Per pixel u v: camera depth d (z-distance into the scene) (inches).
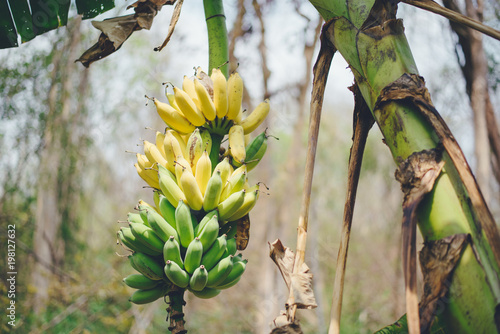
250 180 408.8
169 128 71.3
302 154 434.3
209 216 64.2
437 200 48.6
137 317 305.7
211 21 73.8
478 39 101.3
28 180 297.0
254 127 72.9
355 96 66.4
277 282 344.2
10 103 247.0
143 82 351.6
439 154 49.7
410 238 46.7
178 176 65.8
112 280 315.0
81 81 311.3
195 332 391.5
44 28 97.4
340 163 511.5
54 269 290.5
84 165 322.0
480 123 116.7
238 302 429.4
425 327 45.9
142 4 78.5
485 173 122.1
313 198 417.7
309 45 197.3
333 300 57.3
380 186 448.1
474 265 45.7
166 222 63.9
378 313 402.0
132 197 438.9
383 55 55.0
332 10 60.5
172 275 61.0
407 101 52.3
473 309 44.9
